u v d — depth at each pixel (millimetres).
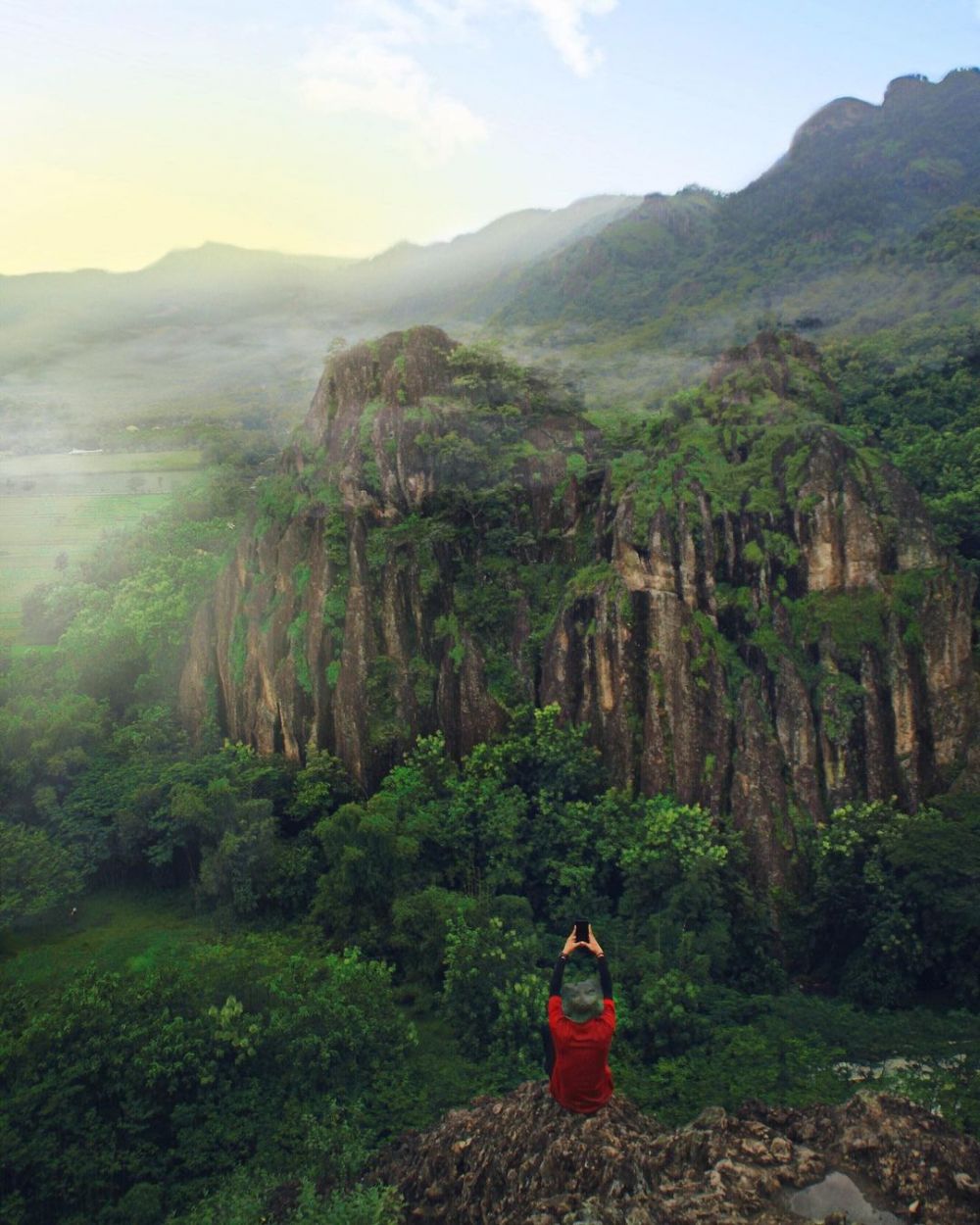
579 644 55469
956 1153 13422
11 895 47469
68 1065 33906
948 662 51500
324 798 54438
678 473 56812
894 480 55062
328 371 70188
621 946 43781
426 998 42719
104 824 55219
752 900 46156
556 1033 14523
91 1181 31031
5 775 56906
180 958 44531
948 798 48625
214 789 52344
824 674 51531
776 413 62250
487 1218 14383
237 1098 34656
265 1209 25031
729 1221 12719
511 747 52938
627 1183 13539
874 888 45438
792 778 49969
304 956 45094
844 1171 13547
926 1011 41031
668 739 51156
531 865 49656
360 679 56688
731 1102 33438
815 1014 40219
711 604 53625
